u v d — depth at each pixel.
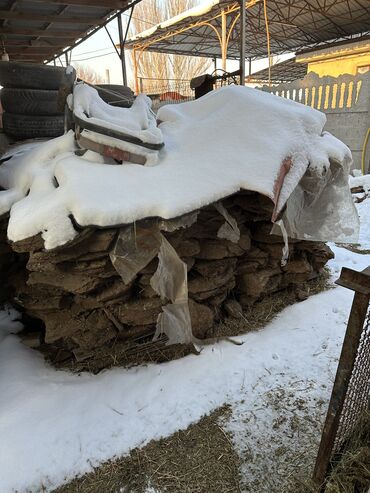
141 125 2.35
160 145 2.21
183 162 2.24
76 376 2.20
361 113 6.93
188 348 2.38
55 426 1.83
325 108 7.47
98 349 2.26
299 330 2.62
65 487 1.59
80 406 1.96
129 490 1.58
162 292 2.14
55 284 2.04
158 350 2.34
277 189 2.16
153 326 2.34
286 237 2.32
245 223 2.66
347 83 7.04
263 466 1.66
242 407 1.98
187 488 1.58
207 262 2.41
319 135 2.71
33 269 1.94
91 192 1.90
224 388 2.09
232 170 2.18
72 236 1.85
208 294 2.44
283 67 15.05
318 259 3.13
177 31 10.44
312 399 2.02
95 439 1.78
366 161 7.00
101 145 2.13
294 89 7.94
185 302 2.18
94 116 2.20
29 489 1.58
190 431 1.84
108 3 5.70
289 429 1.84
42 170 2.28
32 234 1.85
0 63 3.67
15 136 3.90
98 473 1.64
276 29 10.59
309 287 3.16
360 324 1.21
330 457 1.49
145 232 1.99
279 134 2.37
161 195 2.01
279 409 1.96
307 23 9.93
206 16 9.27
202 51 13.64
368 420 1.72
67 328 2.17
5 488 1.57
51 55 9.39
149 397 2.03
